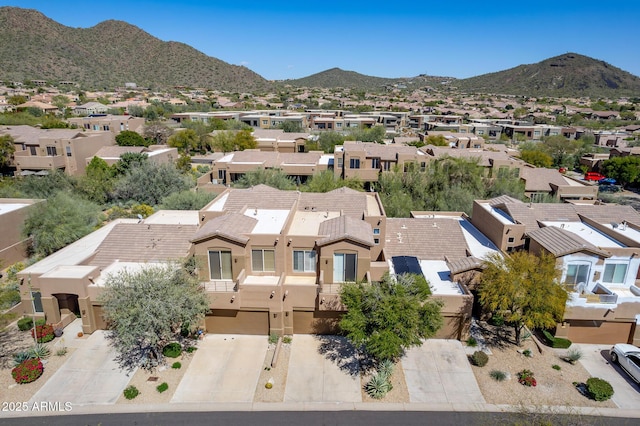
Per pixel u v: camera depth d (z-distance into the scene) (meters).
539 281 22.78
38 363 21.44
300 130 100.50
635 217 31.77
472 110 182.00
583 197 50.41
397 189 45.34
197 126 97.06
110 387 20.89
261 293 23.98
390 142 87.31
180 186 50.72
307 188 46.31
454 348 24.27
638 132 116.62
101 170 52.69
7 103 121.75
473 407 19.95
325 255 24.69
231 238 24.25
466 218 37.06
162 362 22.64
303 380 21.59
